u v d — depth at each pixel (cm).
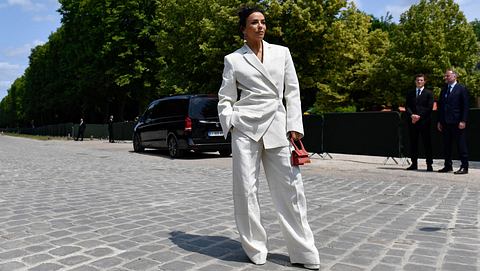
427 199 622
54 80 5081
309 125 1347
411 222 477
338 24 2177
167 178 877
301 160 328
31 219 497
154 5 3388
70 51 4047
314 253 325
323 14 2209
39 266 332
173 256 357
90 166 1142
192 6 2517
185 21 2550
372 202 602
